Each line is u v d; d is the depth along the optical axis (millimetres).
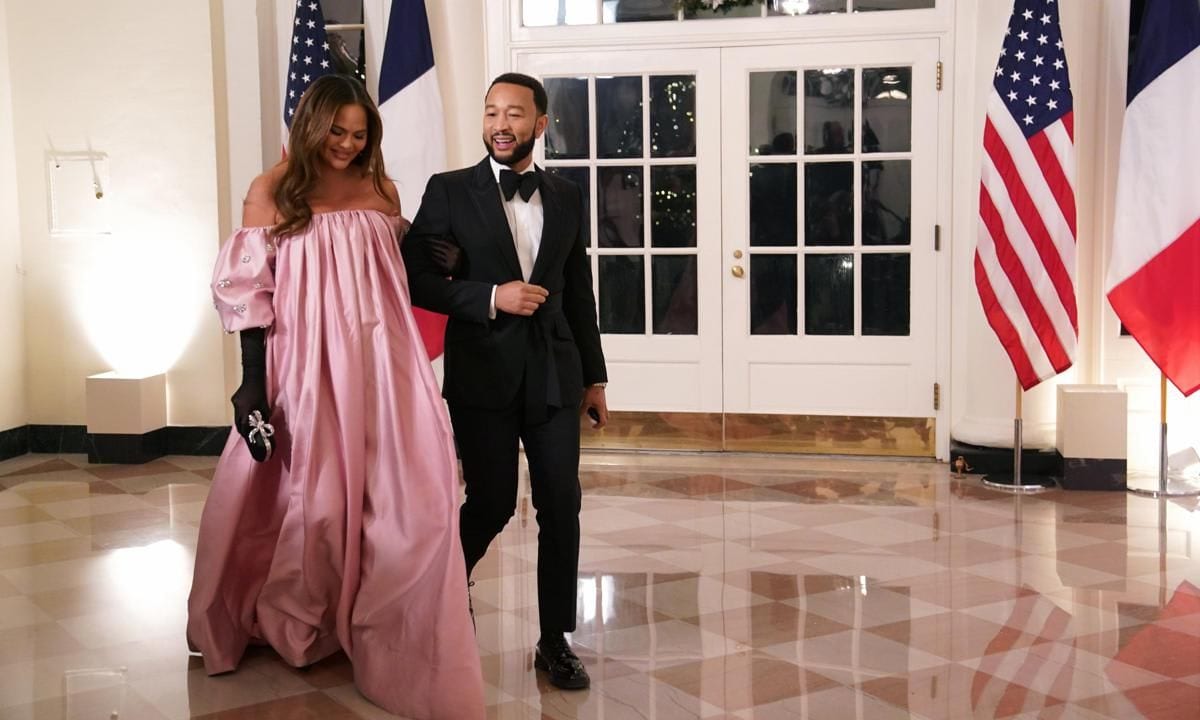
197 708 3010
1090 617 3674
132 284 6473
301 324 3182
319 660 3320
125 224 6457
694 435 6438
